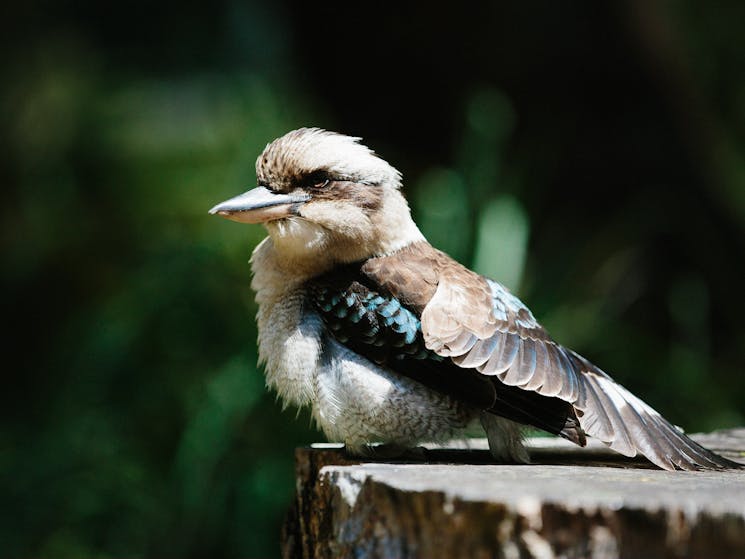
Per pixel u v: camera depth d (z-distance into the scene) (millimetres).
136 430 11562
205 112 16453
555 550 3875
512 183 13078
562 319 12133
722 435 7281
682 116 14492
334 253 5750
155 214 15344
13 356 15078
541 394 5250
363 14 15180
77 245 15711
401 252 5812
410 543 4195
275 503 10719
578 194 14742
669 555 3850
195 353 11805
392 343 5520
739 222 14328
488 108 13852
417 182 14898
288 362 5719
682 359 12117
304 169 5812
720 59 16062
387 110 15672
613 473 4746
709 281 14094
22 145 17344
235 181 13219
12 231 16375
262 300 5992
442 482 4273
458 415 5559
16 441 12695
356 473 4508
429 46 15125
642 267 14031
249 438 11062
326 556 4758
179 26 17359
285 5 15797
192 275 12047
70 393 12070
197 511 10719
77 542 10906
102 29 17828
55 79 17906
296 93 15617
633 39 14234
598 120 14781
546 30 14688
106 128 16984
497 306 5465
